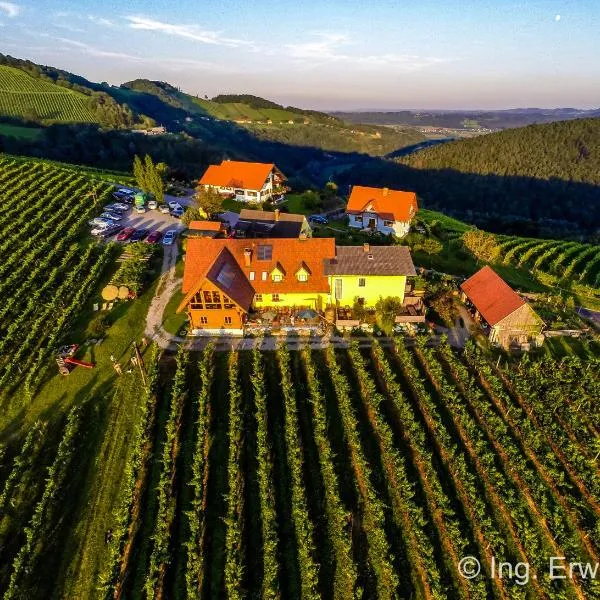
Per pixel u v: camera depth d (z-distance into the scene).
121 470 38.72
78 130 165.00
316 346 51.84
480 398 45.31
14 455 39.44
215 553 33.06
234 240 57.94
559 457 40.03
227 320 52.97
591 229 175.75
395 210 88.19
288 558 32.97
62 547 33.28
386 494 37.00
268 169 101.31
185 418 42.88
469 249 80.62
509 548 33.81
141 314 56.59
